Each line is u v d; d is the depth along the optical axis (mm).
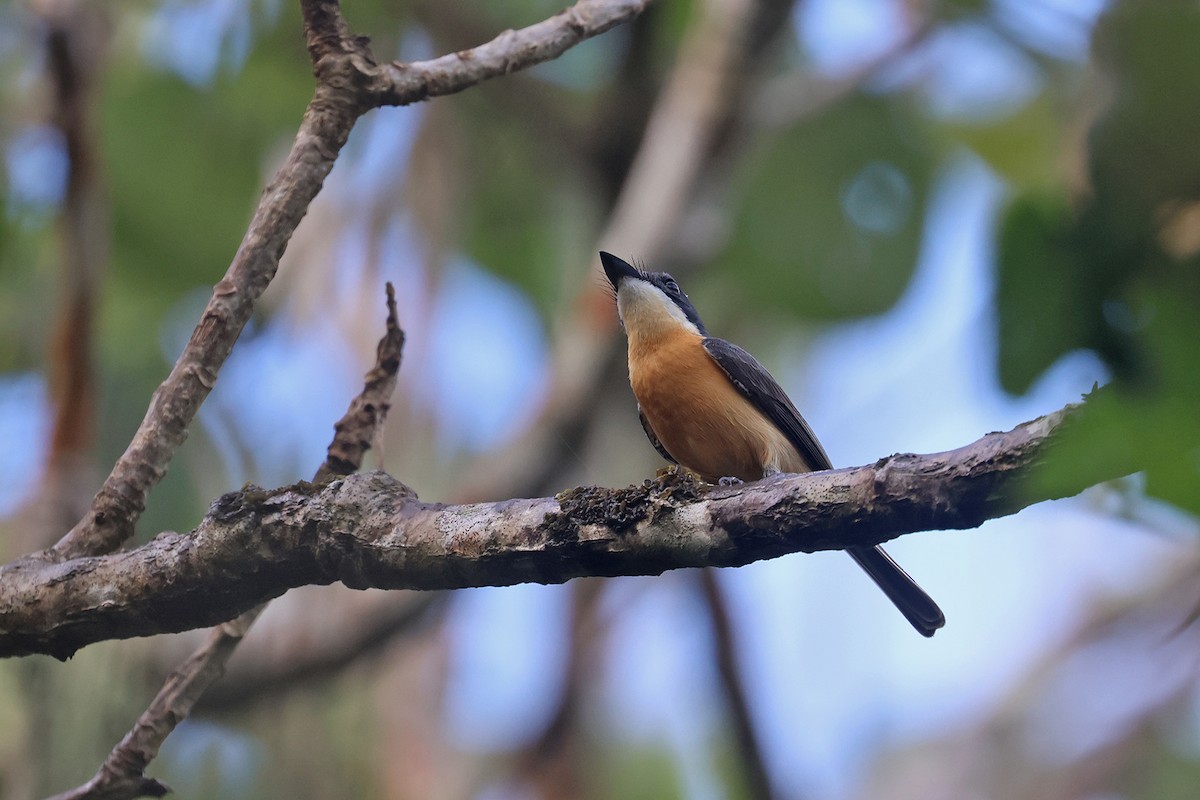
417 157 12828
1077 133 5137
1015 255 4375
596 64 15078
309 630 11453
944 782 16875
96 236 10539
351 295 12344
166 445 6836
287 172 7000
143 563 6156
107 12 11820
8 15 12547
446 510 5863
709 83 13188
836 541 5336
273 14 12562
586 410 12547
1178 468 3859
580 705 13023
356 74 6984
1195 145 4062
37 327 12938
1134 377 3809
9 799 9445
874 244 13695
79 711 9797
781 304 13875
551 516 5613
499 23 13648
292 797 10883
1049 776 16422
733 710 13977
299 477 11758
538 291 15477
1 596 6324
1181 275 4051
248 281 6949
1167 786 15477
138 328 13578
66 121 10500
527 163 14875
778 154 13719
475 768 12367
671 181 13250
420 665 11930
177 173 13008
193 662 7340
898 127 13734
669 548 5527
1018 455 4867
